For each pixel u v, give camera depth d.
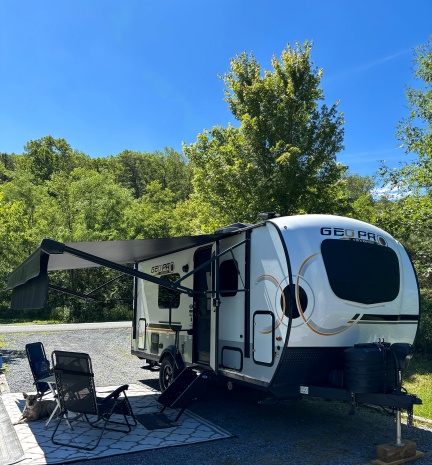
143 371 10.10
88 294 9.32
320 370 5.37
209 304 6.93
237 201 12.31
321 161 11.91
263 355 5.48
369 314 5.48
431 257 10.55
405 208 10.87
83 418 6.17
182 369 7.33
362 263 5.57
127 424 5.65
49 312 27.08
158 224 32.91
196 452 5.00
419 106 10.92
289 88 11.98
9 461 4.72
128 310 27.28
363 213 12.98
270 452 5.01
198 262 7.38
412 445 4.84
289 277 5.15
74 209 32.78
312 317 5.15
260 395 7.73
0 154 74.12
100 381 8.91
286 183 11.28
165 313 8.36
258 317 5.65
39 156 62.59
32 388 8.27
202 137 12.95
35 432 5.63
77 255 5.28
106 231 31.02
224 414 6.58
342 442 5.36
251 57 12.84
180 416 6.39
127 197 36.56
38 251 5.17
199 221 14.43
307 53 12.19
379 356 4.82
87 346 14.18
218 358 6.49
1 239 16.17
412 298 6.03
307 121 12.26
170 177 66.38
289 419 6.33
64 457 4.79
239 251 6.18
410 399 4.54
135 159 69.81
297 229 5.44
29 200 34.62
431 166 10.57
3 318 26.77
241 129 12.33
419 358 9.94
